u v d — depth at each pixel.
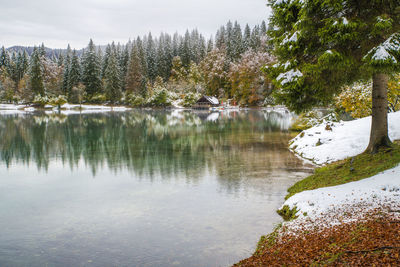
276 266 5.75
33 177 15.77
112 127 40.00
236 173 15.34
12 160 19.98
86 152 22.50
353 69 10.50
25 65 107.94
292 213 9.27
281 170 15.67
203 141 26.78
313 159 17.61
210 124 42.31
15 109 83.38
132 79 98.25
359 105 22.00
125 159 19.73
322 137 19.66
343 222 7.04
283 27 11.61
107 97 94.12
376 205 7.44
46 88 95.19
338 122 24.30
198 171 16.05
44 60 108.31
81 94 90.38
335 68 9.88
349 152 16.11
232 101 95.81
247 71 83.75
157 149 23.20
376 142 11.52
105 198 12.17
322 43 9.69
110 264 7.24
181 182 14.09
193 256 7.39
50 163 18.97
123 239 8.51
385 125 11.45
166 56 117.00
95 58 95.06
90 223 9.73
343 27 8.90
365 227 6.31
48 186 14.10
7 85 94.12
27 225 9.72
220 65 103.00
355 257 5.10
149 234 8.74
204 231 8.76
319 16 10.00
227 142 25.78
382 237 5.59
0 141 28.23
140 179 14.86
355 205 7.81
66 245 8.28
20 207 11.39
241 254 7.36
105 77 102.12
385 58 8.18
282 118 50.75
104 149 23.67
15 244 8.41
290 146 22.50
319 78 10.37
